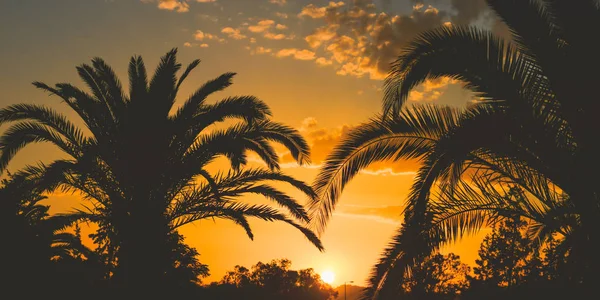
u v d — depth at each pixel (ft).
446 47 31.60
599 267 28.96
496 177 31.96
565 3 30.30
